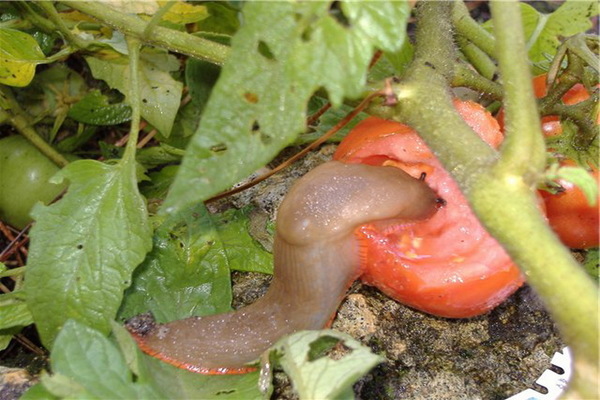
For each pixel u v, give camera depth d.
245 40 0.23
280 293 0.30
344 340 0.26
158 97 0.38
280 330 0.30
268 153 0.23
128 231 0.29
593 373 0.22
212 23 0.40
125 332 0.26
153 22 0.31
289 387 0.30
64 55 0.35
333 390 0.25
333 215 0.29
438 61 0.30
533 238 0.23
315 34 0.23
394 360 0.30
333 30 0.23
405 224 0.30
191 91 0.37
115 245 0.29
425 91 0.27
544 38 0.40
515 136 0.23
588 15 0.39
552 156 0.30
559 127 0.32
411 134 0.30
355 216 0.29
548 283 0.22
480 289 0.29
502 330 0.31
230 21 0.40
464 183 0.24
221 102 0.23
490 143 0.30
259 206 0.35
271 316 0.30
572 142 0.31
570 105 0.31
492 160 0.24
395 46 0.23
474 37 0.35
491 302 0.29
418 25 0.31
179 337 0.30
